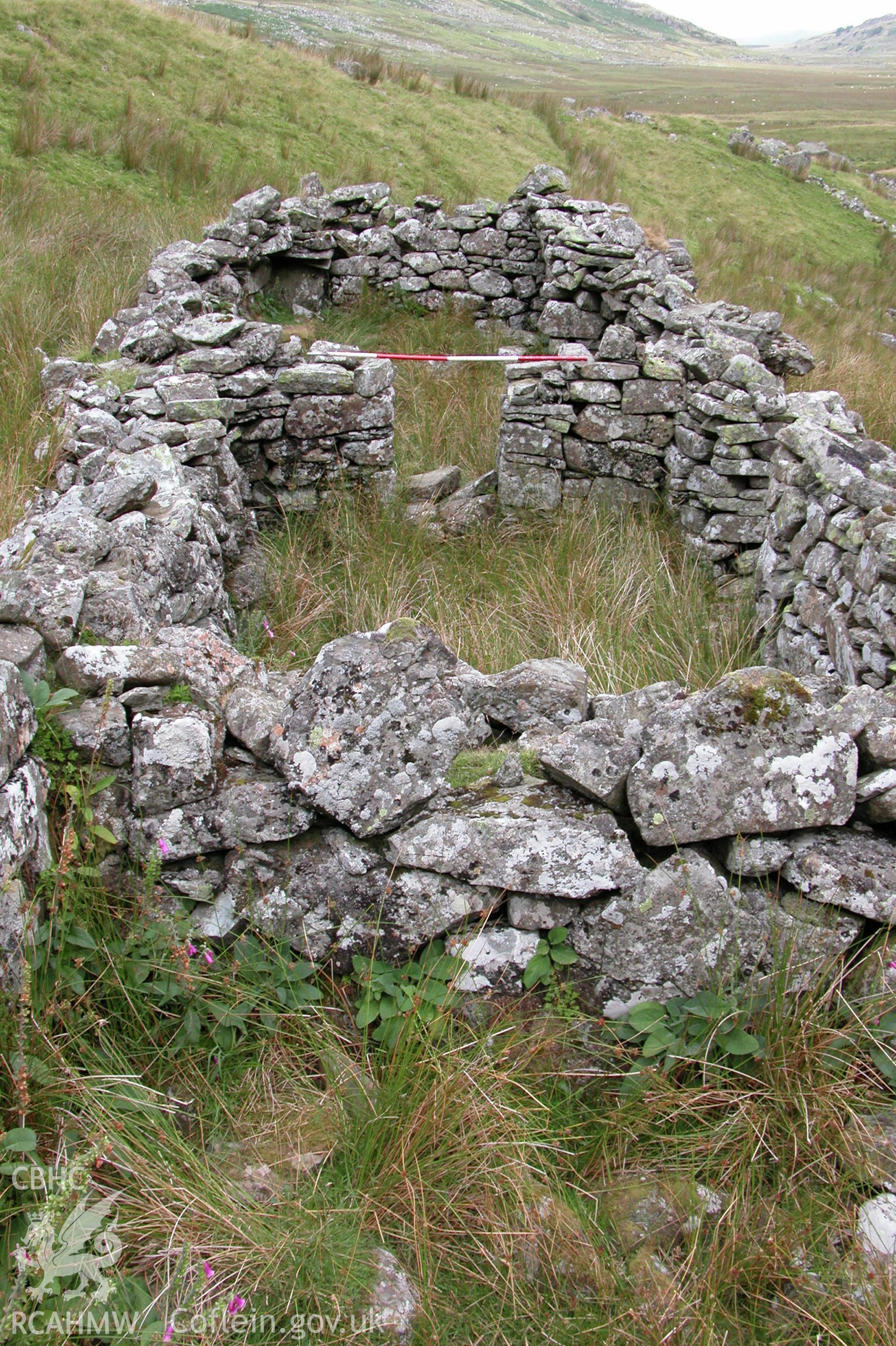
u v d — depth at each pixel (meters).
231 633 4.64
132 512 4.12
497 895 2.52
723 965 2.50
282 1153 2.23
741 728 2.42
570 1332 1.98
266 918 2.56
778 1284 2.08
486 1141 2.21
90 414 5.42
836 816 2.48
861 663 3.76
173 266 7.68
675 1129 2.35
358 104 14.91
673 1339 1.95
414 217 9.59
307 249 9.26
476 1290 2.04
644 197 16.09
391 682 2.52
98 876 2.44
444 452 7.36
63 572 3.06
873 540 3.77
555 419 6.47
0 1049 2.07
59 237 8.51
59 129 10.85
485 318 9.76
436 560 5.77
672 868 2.47
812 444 4.65
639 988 2.51
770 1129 2.31
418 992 2.45
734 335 6.88
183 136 11.83
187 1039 2.39
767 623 4.92
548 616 5.01
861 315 13.59
